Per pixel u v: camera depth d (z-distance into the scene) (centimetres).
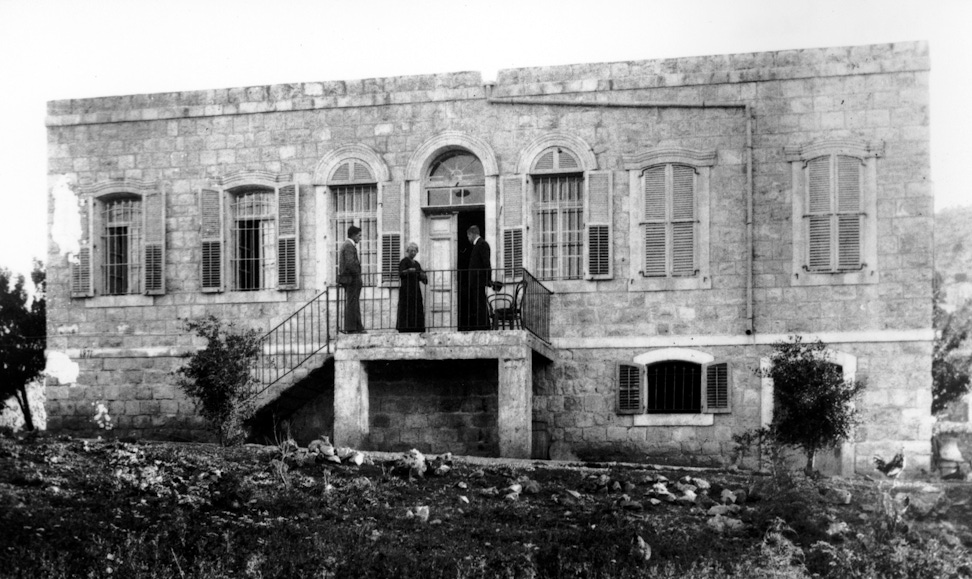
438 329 2162
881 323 2123
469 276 2091
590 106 2255
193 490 1605
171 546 1393
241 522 1495
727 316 2177
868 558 1475
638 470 1869
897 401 2102
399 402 2261
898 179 2147
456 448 2231
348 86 2348
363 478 1688
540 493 1664
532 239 2267
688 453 2164
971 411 2369
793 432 1914
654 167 2228
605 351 2214
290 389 2180
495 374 2233
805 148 2175
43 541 1384
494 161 2277
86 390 2386
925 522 1666
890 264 2134
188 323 2161
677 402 2194
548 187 2284
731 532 1523
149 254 2389
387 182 2316
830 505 1662
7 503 1481
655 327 2202
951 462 2166
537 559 1395
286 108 2366
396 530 1484
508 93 2286
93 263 2406
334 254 2341
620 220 2234
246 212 2397
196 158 2392
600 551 1410
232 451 1855
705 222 2202
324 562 1369
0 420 2856
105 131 2428
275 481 1658
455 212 2327
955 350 2403
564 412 2212
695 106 2214
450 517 1538
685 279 2198
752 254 2177
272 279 2367
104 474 1647
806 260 2159
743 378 2158
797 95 2191
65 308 2414
